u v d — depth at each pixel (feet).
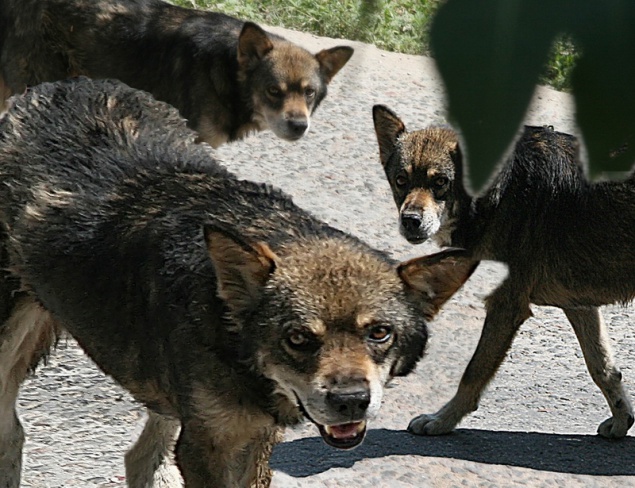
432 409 41.19
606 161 4.87
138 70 59.06
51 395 38.34
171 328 24.85
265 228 25.67
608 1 4.77
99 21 58.75
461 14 4.83
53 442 35.12
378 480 35.01
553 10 4.79
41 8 58.08
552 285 40.47
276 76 59.72
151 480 30.94
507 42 4.80
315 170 64.44
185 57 59.21
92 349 27.61
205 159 29.37
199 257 24.75
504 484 35.81
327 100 73.77
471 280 52.19
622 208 39.19
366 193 62.34
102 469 33.63
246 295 23.77
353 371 22.71
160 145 29.53
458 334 47.44
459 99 4.85
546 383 45.06
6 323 29.07
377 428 39.37
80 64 59.21
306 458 36.37
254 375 24.07
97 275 26.48
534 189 39.86
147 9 59.88
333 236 25.84
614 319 51.52
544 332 49.85
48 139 28.91
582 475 37.09
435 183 41.24
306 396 23.02
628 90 4.79
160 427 30.73
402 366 24.54
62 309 27.61
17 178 28.48
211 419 24.93
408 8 12.28
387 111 43.55
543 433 40.29
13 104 30.45
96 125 29.50
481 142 4.85
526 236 40.11
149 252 25.71
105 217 26.99
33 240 27.68
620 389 40.19
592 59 4.81
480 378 39.32
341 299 23.26
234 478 26.66
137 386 27.02
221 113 60.64
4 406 30.09
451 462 37.06
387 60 80.23
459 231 41.37
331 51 62.44
